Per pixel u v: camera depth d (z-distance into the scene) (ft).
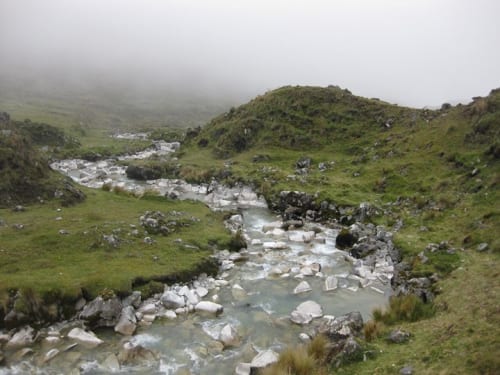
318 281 85.05
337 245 110.11
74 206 113.09
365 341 53.11
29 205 107.45
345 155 214.90
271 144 246.68
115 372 52.03
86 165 274.98
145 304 69.51
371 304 74.18
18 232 87.04
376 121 241.55
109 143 426.92
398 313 62.08
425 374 40.91
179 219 110.32
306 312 69.72
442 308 60.23
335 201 136.87
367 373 44.32
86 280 68.39
